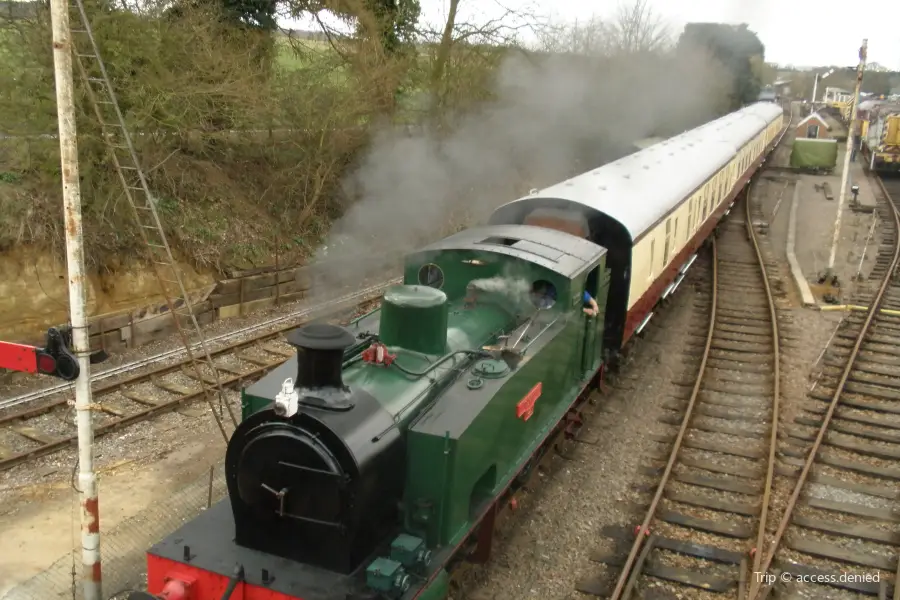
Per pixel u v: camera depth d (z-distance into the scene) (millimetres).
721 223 22969
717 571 6922
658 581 6754
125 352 12055
